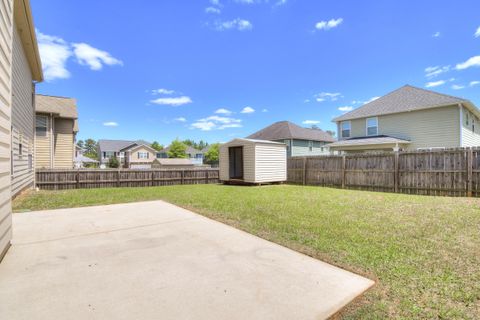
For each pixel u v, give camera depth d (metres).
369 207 5.89
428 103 13.68
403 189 8.99
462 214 5.06
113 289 2.14
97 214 5.20
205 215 5.11
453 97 13.39
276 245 3.30
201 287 2.19
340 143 15.61
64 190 10.04
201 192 9.05
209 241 3.46
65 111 15.18
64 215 5.09
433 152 8.37
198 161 51.00
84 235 3.71
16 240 3.46
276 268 2.60
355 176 10.31
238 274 2.45
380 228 4.08
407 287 2.21
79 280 2.30
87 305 1.90
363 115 16.03
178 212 5.41
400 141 13.52
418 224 4.32
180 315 1.78
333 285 2.24
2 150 2.82
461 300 2.00
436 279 2.35
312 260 2.81
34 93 10.41
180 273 2.46
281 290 2.15
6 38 3.14
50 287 2.17
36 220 4.64
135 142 49.00
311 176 11.95
